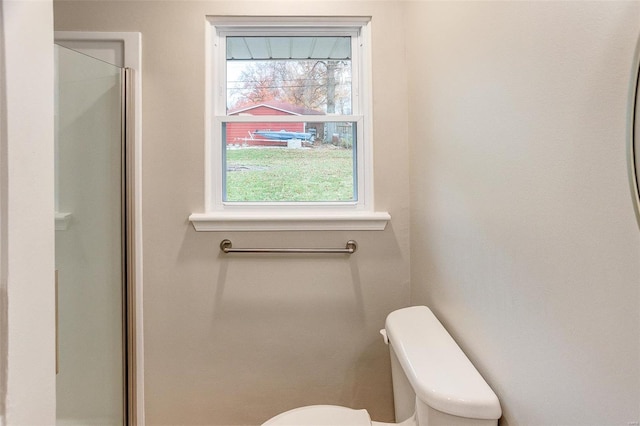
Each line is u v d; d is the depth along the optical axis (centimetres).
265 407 145
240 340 144
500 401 73
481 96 80
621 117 43
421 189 126
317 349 145
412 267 141
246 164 148
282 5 140
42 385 51
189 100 140
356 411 112
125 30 138
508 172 69
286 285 144
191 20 139
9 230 44
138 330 141
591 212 48
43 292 51
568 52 52
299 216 140
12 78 45
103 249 130
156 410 143
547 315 58
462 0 89
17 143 46
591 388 49
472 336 87
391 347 115
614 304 45
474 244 85
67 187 115
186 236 141
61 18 136
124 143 136
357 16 142
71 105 116
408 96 141
